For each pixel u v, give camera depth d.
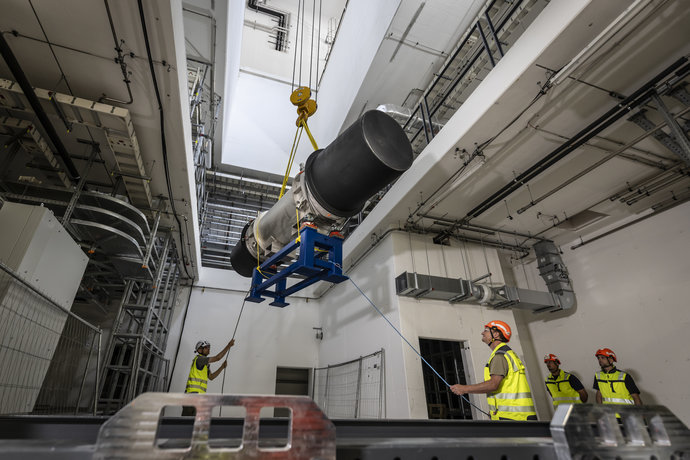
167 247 4.33
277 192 7.03
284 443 0.53
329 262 2.43
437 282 3.79
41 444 0.45
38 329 2.09
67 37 2.32
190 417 0.76
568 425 0.57
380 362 3.97
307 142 7.20
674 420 0.66
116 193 3.36
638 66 2.39
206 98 5.26
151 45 2.35
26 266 2.01
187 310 5.77
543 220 4.26
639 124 2.75
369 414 3.99
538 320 4.95
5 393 1.79
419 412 3.40
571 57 2.33
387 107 4.70
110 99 2.74
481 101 2.78
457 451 0.57
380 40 4.24
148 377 4.63
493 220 4.26
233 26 4.36
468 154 3.14
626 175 3.46
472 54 4.21
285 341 5.97
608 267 4.20
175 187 3.67
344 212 2.37
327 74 6.49
